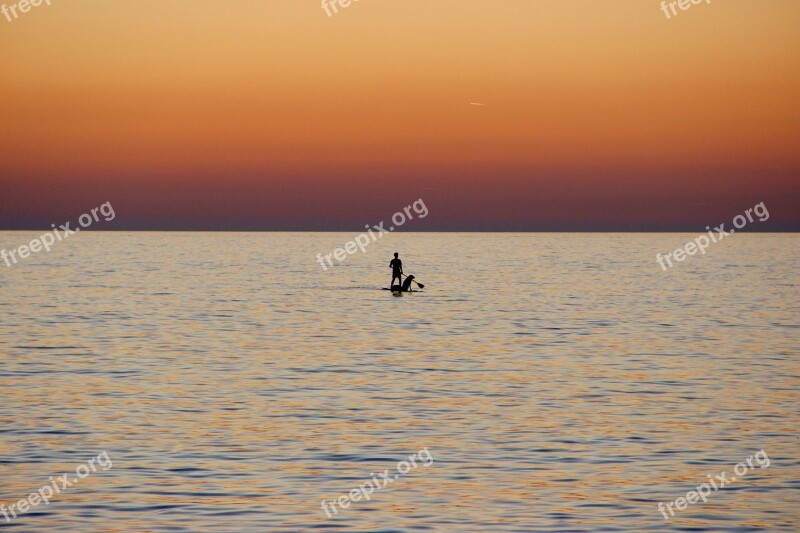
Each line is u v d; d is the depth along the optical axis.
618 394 46.53
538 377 51.72
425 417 40.84
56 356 58.94
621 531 26.84
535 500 29.45
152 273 165.75
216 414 41.16
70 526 26.83
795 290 127.19
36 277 151.38
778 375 52.59
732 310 96.06
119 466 32.72
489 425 39.34
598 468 32.97
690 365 56.53
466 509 28.59
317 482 31.20
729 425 39.53
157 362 56.50
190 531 26.55
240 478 31.52
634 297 113.81
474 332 74.44
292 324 80.19
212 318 85.19
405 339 69.31
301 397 45.31
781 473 32.47
